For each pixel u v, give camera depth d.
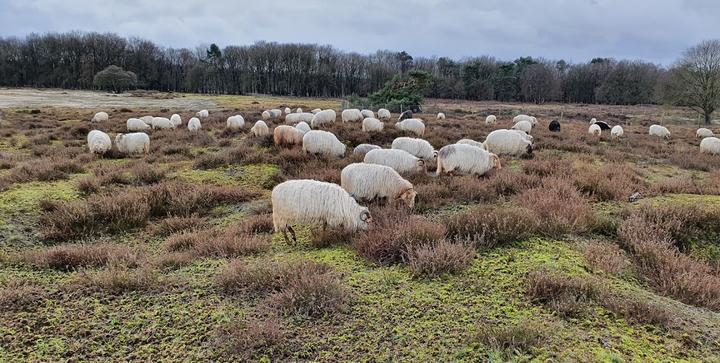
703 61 41.66
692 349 3.28
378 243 5.20
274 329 3.46
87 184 8.91
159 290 4.38
